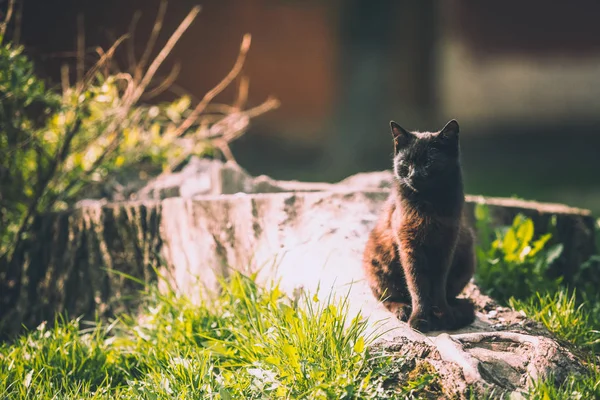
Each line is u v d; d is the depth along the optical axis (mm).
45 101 6941
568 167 18906
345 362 4387
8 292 7105
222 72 16344
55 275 6977
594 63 24578
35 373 5137
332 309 4625
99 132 7770
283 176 16734
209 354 4844
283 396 4246
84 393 4809
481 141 23844
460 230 5352
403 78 20766
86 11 12773
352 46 18500
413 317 4984
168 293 6020
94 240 6832
